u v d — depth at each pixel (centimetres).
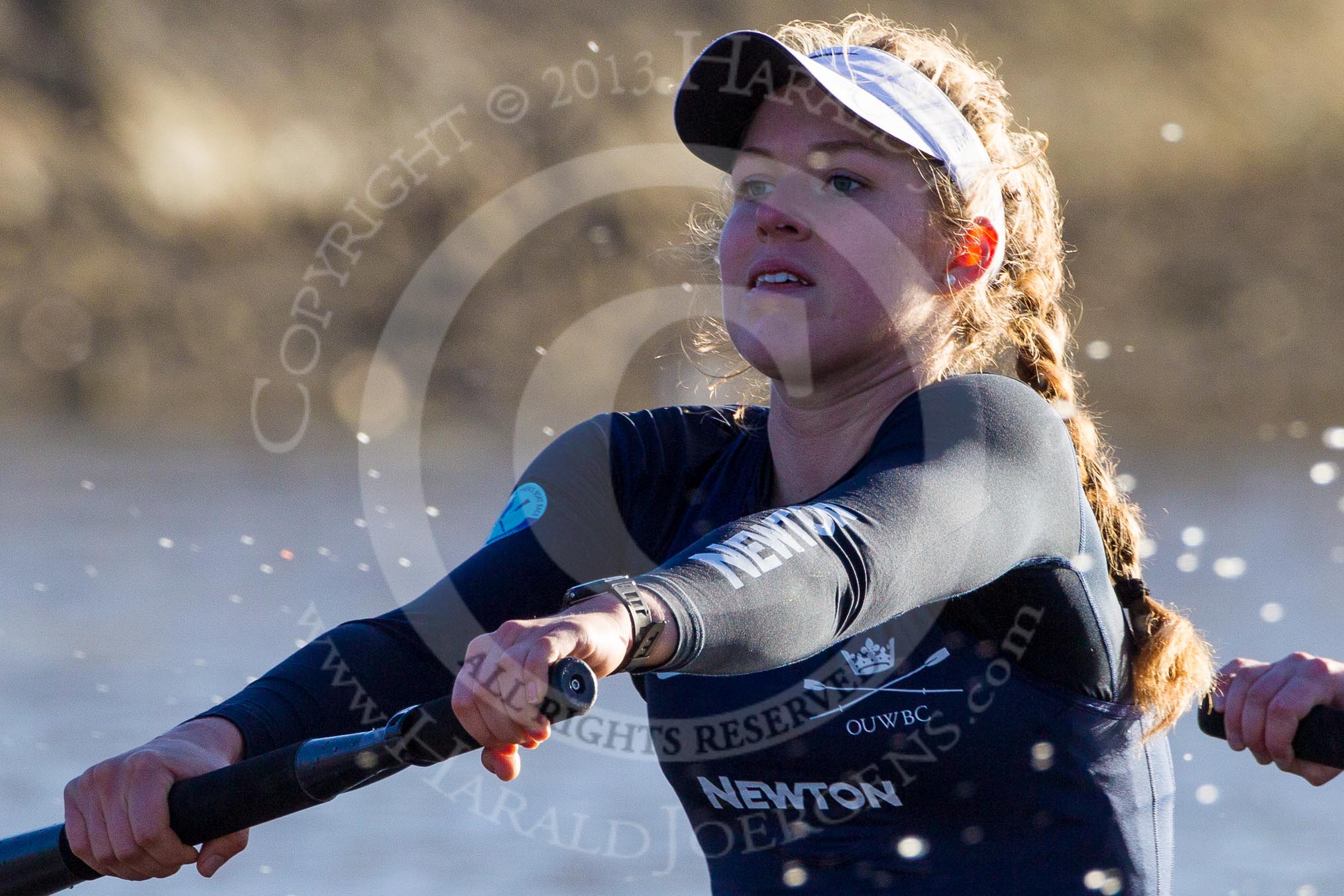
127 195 6725
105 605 3177
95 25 6988
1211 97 8288
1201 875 1875
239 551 3731
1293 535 4003
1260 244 7456
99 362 6494
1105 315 7244
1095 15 8575
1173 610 778
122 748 2297
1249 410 6800
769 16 7488
